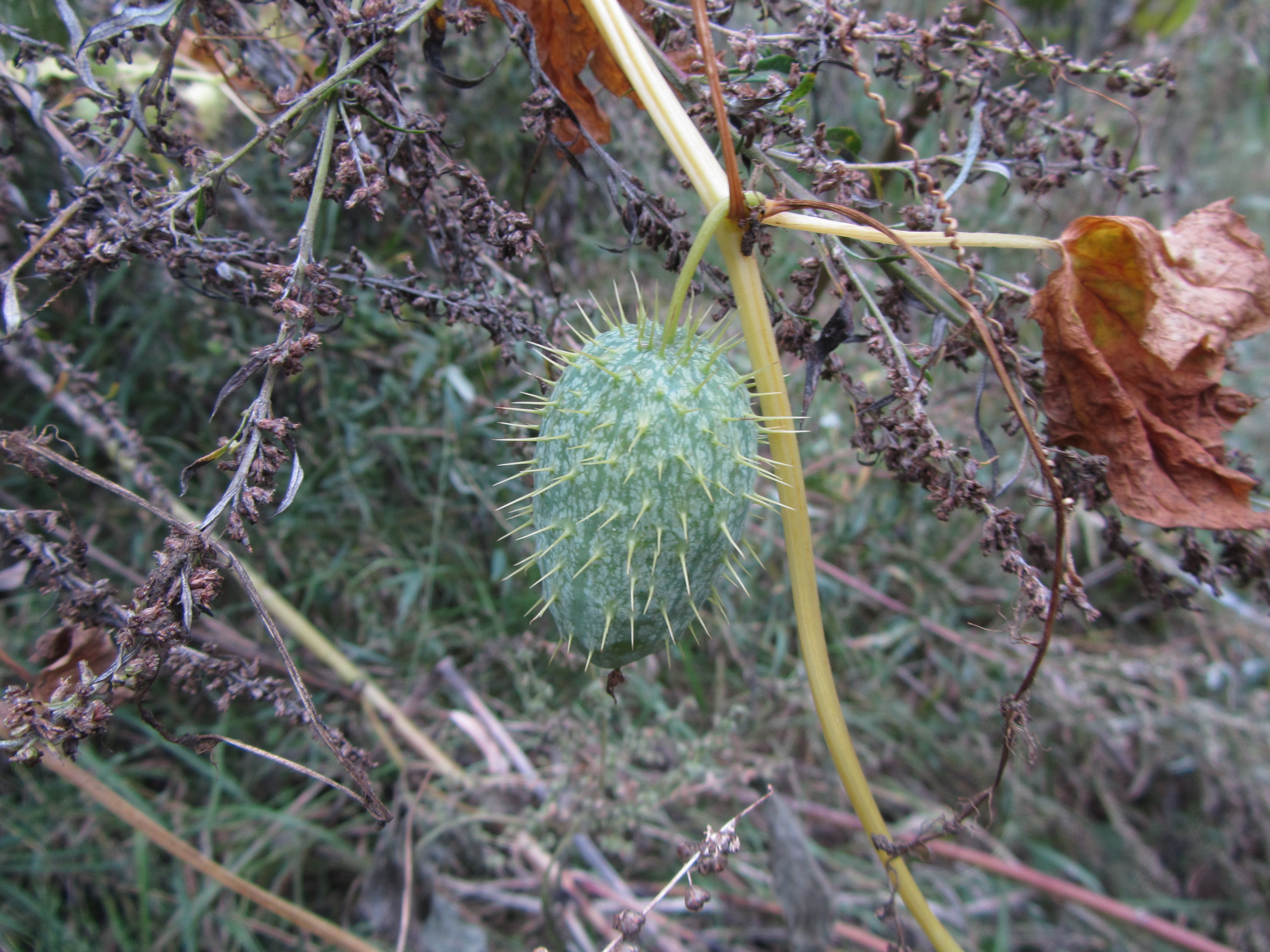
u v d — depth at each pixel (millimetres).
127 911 201
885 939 229
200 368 228
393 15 118
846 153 142
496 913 217
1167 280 123
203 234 129
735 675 258
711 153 120
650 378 120
